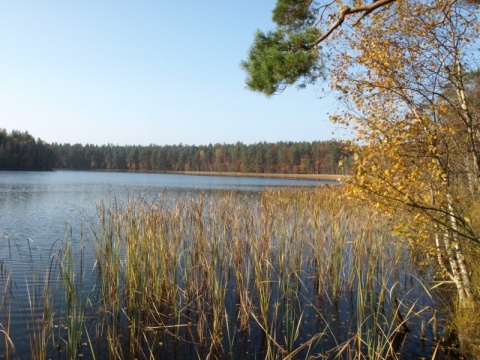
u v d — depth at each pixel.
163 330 6.64
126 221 9.15
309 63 6.10
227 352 6.15
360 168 5.33
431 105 5.86
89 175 75.62
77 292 7.89
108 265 7.73
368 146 5.80
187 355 6.04
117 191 32.81
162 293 7.84
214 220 9.95
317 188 19.31
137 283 7.66
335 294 8.20
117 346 5.81
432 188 5.66
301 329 6.97
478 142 6.04
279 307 7.79
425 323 7.27
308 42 6.25
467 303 6.27
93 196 27.81
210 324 7.04
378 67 6.05
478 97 6.76
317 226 10.53
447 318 6.74
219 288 7.51
